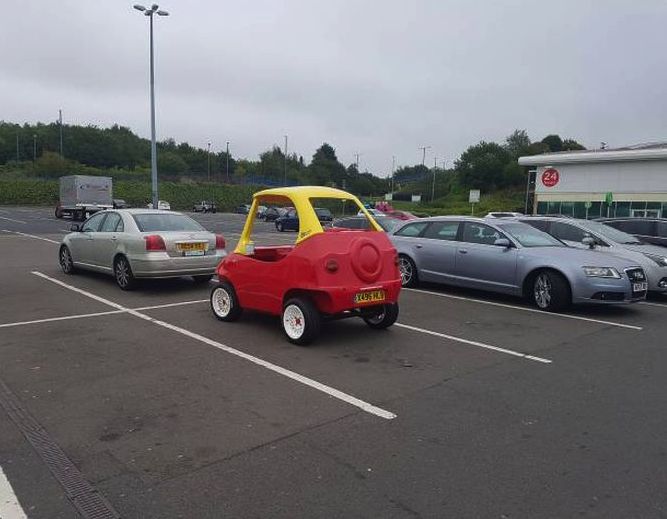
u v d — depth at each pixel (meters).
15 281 10.98
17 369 5.42
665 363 5.94
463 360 5.93
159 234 9.70
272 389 4.93
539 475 3.42
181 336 6.75
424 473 3.43
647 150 34.72
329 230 6.42
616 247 10.61
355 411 4.44
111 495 3.16
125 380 5.12
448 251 10.26
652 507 3.07
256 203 7.27
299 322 6.34
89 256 11.02
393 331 7.21
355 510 3.02
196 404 4.55
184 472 3.42
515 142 100.81
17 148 100.44
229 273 7.38
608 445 3.87
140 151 116.44
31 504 3.06
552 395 4.88
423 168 135.38
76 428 4.07
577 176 38.34
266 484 3.29
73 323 7.41
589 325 7.77
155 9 27.16
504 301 9.58
